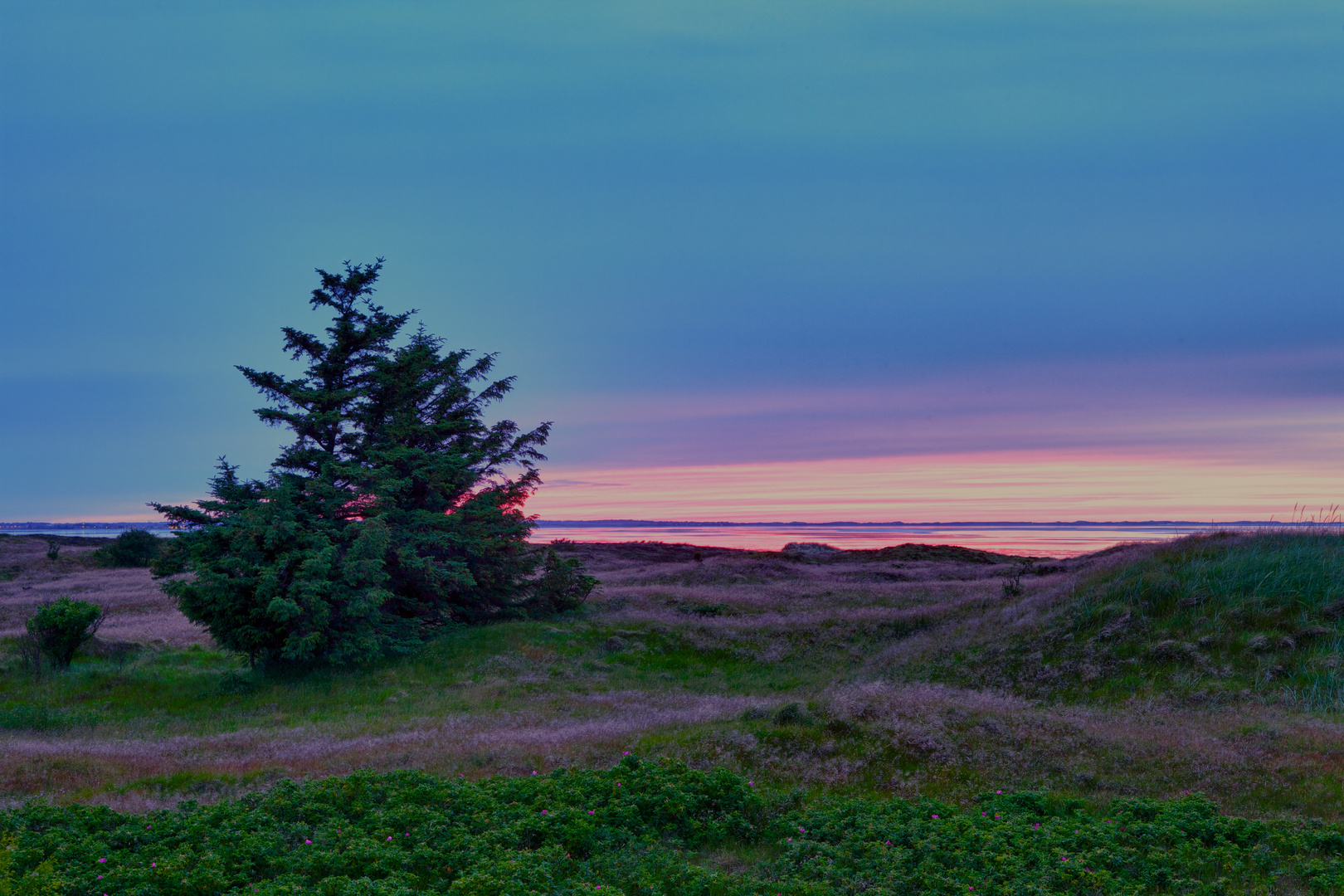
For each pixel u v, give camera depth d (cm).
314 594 2930
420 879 1057
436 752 1745
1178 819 1226
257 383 3312
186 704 2694
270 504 3056
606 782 1398
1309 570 2491
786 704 1855
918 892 1051
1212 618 2391
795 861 1156
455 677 2980
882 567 5553
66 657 2977
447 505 3769
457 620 3722
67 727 2320
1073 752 1569
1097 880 1043
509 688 2795
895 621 3416
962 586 4488
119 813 1298
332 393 3319
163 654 3284
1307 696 1988
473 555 3681
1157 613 2497
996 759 1556
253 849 1109
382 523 3178
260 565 2981
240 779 1594
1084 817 1280
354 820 1269
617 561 6500
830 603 4106
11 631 3738
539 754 1689
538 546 4141
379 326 3444
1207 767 1466
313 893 989
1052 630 2573
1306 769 1416
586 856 1185
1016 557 6525
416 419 3712
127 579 5653
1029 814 1292
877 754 1595
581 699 2623
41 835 1166
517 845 1182
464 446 3909
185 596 2911
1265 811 1312
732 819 1298
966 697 2158
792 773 1553
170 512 3067
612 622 3612
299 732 2194
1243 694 2047
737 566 5312
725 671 3125
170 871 1023
